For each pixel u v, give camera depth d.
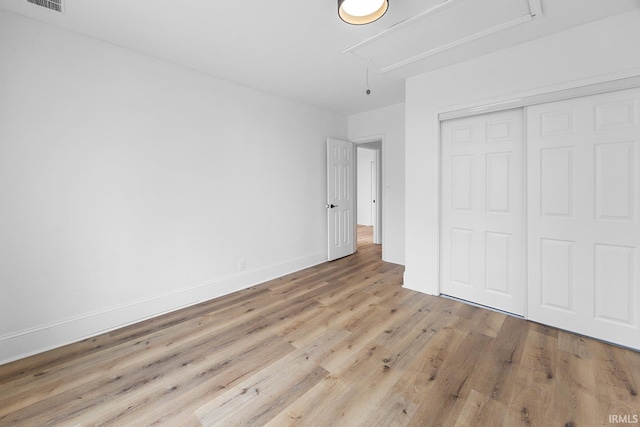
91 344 2.14
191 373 1.78
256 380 1.71
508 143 2.51
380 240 5.86
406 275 3.26
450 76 2.77
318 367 1.83
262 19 2.04
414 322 2.42
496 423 1.37
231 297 3.07
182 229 2.82
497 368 1.78
